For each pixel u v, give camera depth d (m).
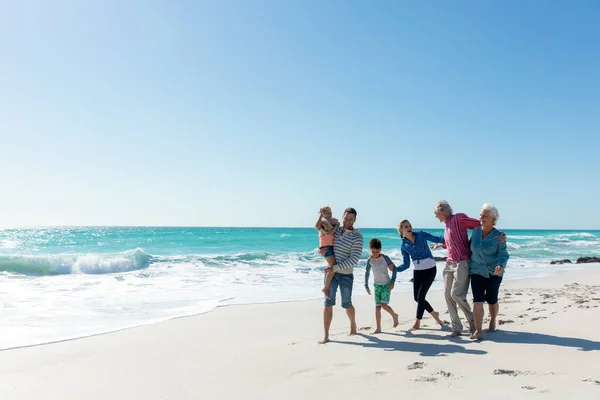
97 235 62.78
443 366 4.45
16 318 8.13
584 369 4.15
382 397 3.59
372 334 6.35
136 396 3.92
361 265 19.08
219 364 4.94
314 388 3.93
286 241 42.59
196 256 21.47
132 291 11.77
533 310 7.69
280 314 8.61
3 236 59.38
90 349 5.86
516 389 3.62
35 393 4.10
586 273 16.61
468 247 5.90
